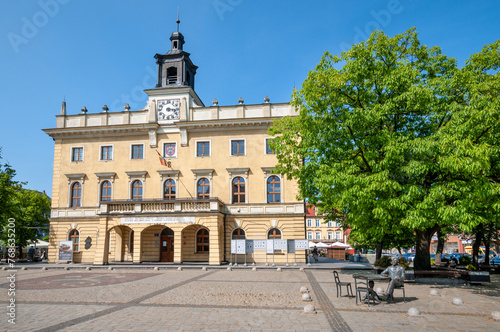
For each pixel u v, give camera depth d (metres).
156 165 35.44
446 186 15.18
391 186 15.99
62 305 11.90
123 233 35.19
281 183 33.62
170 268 28.00
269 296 13.61
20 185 38.22
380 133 17.78
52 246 35.66
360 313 10.54
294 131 22.52
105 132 36.56
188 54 38.72
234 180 34.41
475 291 15.35
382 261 22.81
